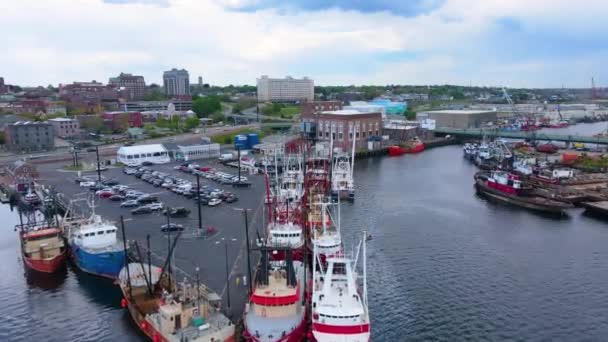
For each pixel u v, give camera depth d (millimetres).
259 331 60875
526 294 82188
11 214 142750
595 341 67812
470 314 75125
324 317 62219
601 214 130375
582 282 87000
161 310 62219
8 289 85438
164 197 148375
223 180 169625
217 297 71000
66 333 69812
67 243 101062
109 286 86375
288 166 180500
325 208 109375
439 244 107688
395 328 70750
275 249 71250
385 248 105000
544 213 133875
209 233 109562
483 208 140250
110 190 153250
